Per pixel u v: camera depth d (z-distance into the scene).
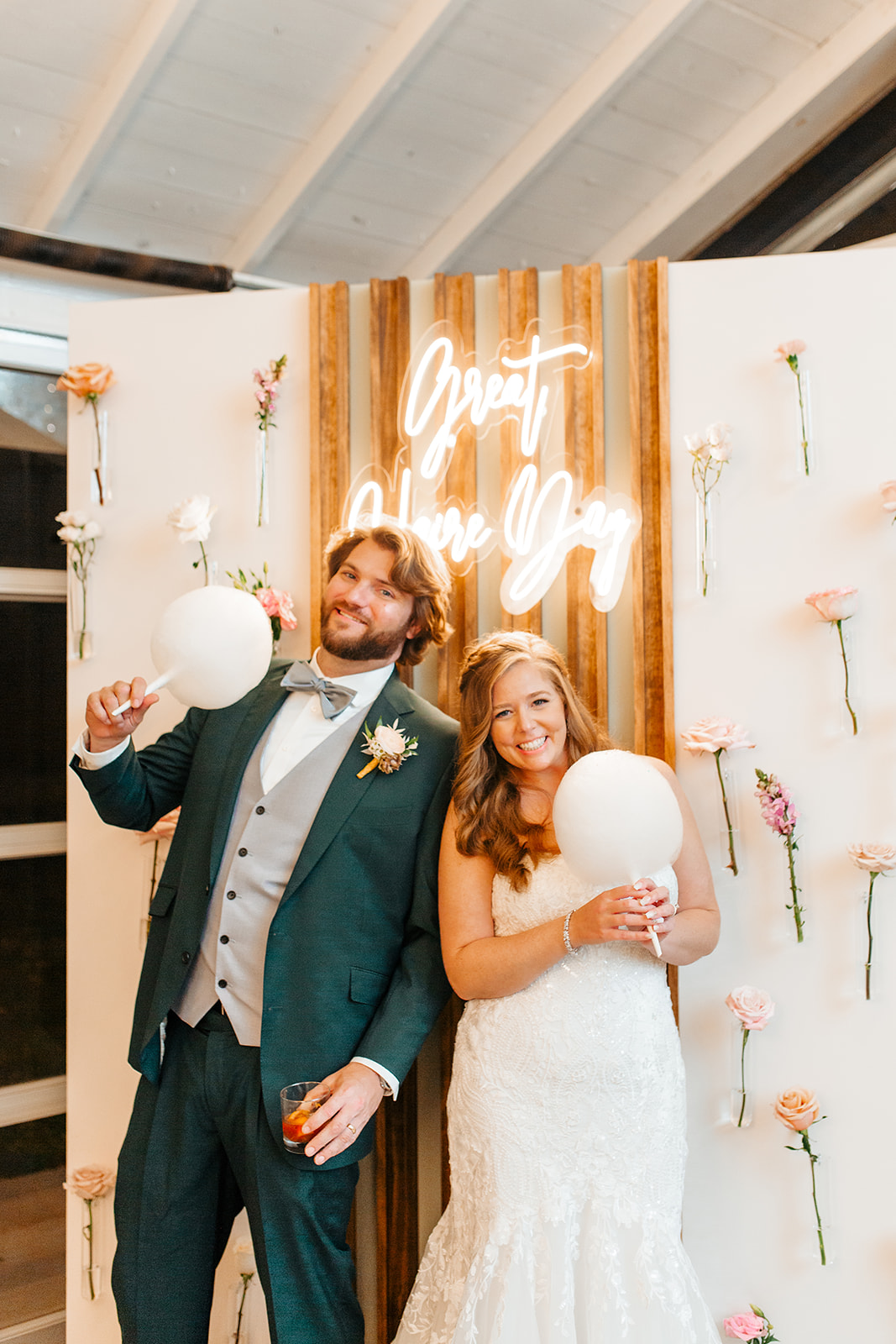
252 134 2.52
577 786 1.62
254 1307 2.28
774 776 2.18
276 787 1.94
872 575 2.17
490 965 1.75
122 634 2.42
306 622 2.37
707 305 2.25
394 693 2.04
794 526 2.20
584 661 2.25
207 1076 1.88
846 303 2.19
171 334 2.44
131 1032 2.20
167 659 1.72
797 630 2.19
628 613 2.27
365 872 1.91
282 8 2.21
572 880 1.80
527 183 2.74
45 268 2.66
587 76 2.47
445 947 1.85
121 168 2.55
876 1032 2.13
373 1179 2.29
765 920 2.18
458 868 1.86
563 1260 1.66
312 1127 1.68
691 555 2.23
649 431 2.25
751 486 2.22
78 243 2.66
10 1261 2.62
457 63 2.39
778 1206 2.15
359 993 1.87
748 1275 2.16
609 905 1.64
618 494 2.28
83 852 2.40
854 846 2.10
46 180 2.56
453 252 2.94
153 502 2.42
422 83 2.44
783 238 2.88
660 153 2.72
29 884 2.73
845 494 2.18
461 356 2.33
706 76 2.50
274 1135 1.80
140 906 2.38
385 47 2.33
